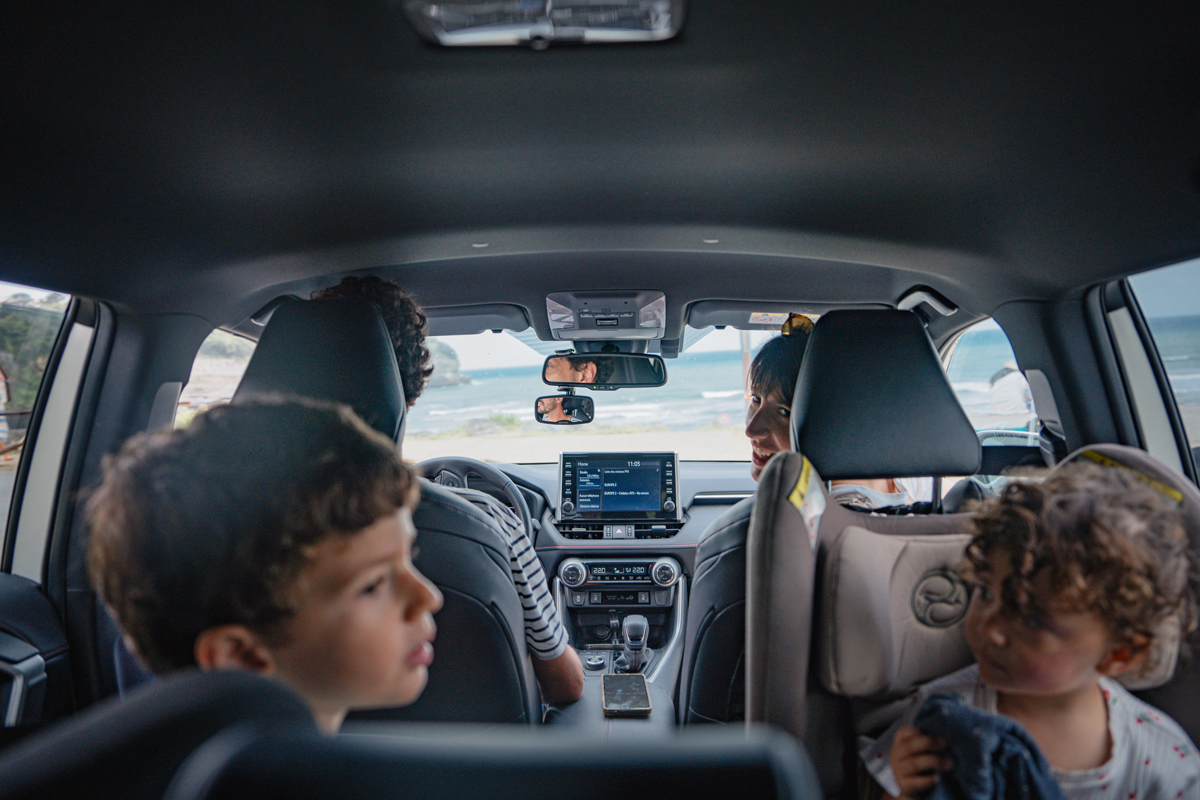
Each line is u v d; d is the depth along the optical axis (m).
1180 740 1.14
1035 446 2.56
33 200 1.79
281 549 0.58
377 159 1.84
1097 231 2.04
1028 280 2.32
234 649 0.61
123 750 0.28
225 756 0.29
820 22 1.34
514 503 3.30
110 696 2.46
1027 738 0.96
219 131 1.65
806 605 1.29
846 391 1.63
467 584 1.51
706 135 1.77
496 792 0.30
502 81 1.52
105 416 2.43
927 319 2.90
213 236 2.13
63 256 2.01
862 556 1.33
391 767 0.30
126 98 1.50
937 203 2.09
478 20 1.30
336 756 0.30
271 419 0.64
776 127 1.74
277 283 2.54
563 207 2.19
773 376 2.26
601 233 2.39
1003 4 1.30
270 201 2.00
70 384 2.43
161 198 1.90
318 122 1.65
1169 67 1.48
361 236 2.28
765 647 1.27
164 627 0.59
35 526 2.43
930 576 1.35
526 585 1.70
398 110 1.62
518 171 1.94
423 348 1.90
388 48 1.39
